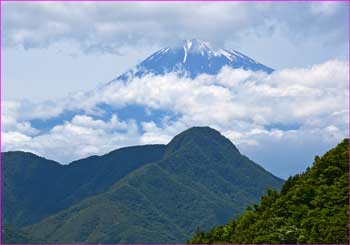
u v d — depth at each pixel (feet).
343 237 380.17
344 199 408.67
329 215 402.31
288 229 403.95
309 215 408.67
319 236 387.96
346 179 424.05
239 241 430.61
